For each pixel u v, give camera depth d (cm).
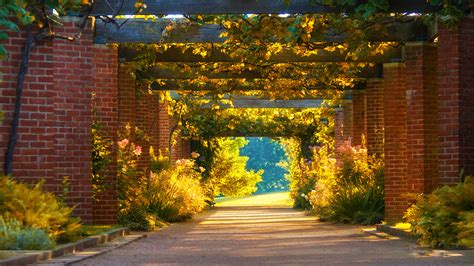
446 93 1631
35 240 1188
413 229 1617
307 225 2519
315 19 1798
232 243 1722
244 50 2059
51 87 1380
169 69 2580
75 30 1819
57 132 1833
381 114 2680
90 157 1845
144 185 2380
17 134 1373
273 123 4653
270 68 2573
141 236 1866
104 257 1293
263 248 1553
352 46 1892
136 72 2469
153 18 1975
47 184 1387
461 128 1620
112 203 2041
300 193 4366
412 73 1975
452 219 1410
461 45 1619
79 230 1520
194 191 3303
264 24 1791
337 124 3656
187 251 1473
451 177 1623
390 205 2214
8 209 1256
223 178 5131
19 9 1177
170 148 3553
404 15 1850
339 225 2461
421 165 1972
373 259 1236
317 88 2839
